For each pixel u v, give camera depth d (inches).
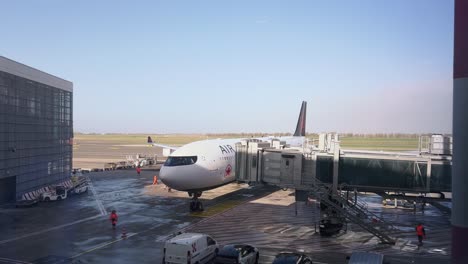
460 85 593.0
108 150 6791.3
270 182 1592.0
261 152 1612.9
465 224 595.5
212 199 2159.2
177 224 1565.0
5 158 1948.8
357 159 1464.1
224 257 999.6
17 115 2062.0
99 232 1435.8
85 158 5009.8
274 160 1583.4
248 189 2522.1
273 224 1569.9
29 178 2183.8
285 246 1261.1
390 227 1530.5
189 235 1110.4
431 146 1471.5
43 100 2353.6
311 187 1483.8
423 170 1409.9
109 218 1674.5
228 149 2101.4
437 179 1405.0
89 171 3545.8
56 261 1096.2
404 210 1904.5
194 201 1835.6
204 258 1091.3
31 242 1296.8
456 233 605.9
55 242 1298.0
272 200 2130.9
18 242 1295.5
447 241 1339.8
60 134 2591.0
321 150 1547.7
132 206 1953.7
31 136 2208.4
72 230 1464.1
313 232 1450.5
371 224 1465.3
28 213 1776.6
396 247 1262.3
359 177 1462.8
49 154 2428.6
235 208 1905.8
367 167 1454.2
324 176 1514.5
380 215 1779.0
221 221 1622.8
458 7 593.3
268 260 1112.2
